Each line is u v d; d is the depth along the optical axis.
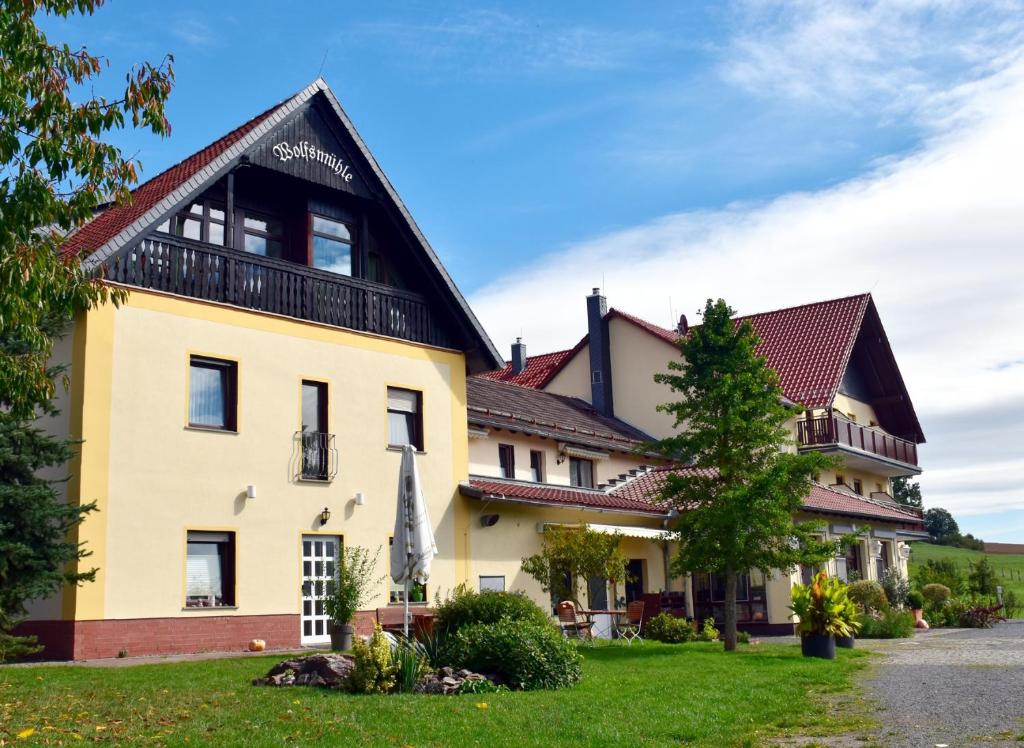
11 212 10.93
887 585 33.56
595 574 24.16
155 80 11.96
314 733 9.91
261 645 19.31
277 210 22.36
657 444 21.59
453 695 12.61
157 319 18.88
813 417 36.28
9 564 14.91
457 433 24.70
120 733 9.85
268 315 20.86
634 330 37.59
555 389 39.25
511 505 25.69
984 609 33.34
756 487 19.91
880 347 43.41
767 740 10.09
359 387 22.48
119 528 17.75
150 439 18.44
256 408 20.36
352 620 19.45
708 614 29.89
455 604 16.42
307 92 21.78
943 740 9.76
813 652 18.72
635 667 16.50
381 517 22.41
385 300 23.53
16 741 9.45
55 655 17.03
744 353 21.19
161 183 21.47
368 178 23.39
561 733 10.13
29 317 11.83
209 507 19.22
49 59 11.31
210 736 9.72
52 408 15.61
